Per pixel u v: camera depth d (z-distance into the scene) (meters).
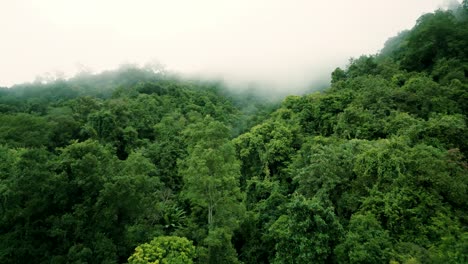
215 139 19.42
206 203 19.06
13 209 15.71
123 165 21.52
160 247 16.69
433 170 16.02
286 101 42.75
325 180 20.23
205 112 62.16
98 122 39.19
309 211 16.50
